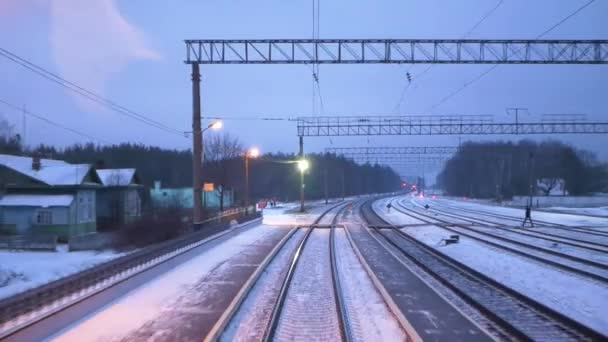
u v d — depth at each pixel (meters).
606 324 8.73
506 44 23.12
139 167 92.12
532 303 10.13
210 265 15.28
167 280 12.65
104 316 9.00
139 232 28.80
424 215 46.19
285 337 8.06
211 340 7.38
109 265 10.36
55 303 8.27
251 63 22.78
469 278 13.54
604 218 40.03
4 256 25.50
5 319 7.12
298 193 95.62
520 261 16.64
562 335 8.16
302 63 22.89
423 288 12.02
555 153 87.50
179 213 31.86
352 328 8.36
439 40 22.88
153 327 8.30
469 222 37.00
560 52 23.19
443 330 8.33
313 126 40.22
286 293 11.40
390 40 22.89
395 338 7.81
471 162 105.50
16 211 34.22
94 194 38.81
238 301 10.02
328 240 24.42
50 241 27.86
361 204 75.56
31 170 36.50
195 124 22.44
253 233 27.94
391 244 22.47
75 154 95.25
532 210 52.91
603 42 22.94
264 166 84.12
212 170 54.62
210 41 22.52
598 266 15.20
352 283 12.63
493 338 7.89
